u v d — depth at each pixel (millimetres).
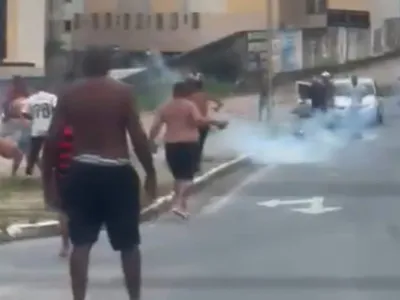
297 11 57781
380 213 15805
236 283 10383
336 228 14219
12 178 19234
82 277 8227
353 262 11461
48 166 8383
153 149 14906
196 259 11867
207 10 52719
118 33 52094
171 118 15273
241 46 51250
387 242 12883
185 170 15391
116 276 10812
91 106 8000
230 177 22469
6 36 39625
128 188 8031
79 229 8125
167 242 13242
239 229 14344
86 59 8141
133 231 8109
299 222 14961
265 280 10508
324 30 58500
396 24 63438
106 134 8000
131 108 8086
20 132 19438
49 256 12242
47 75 33156
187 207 16984
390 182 20703
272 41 35750
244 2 52781
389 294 9719
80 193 8000
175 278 10680
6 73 38094
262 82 36250
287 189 19812
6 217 14586
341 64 60000
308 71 56656
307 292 9852
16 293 10000
